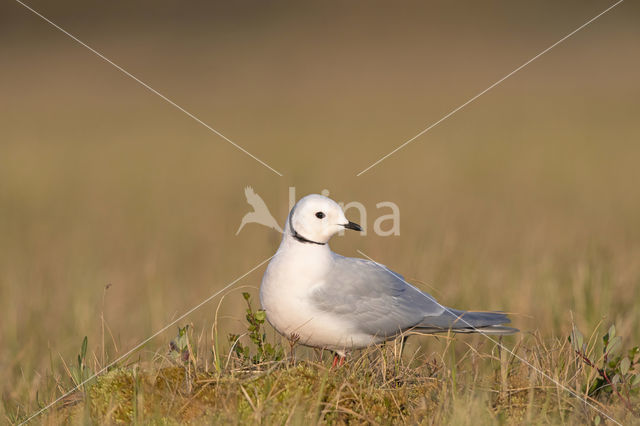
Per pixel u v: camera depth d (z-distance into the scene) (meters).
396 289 7.50
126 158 31.03
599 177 23.86
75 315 11.12
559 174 24.61
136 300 12.21
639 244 13.61
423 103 46.00
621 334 8.59
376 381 6.61
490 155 28.80
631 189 21.66
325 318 7.13
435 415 6.06
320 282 7.15
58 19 71.94
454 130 35.94
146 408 6.15
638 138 31.97
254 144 33.69
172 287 13.20
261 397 6.13
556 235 15.35
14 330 10.38
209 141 35.28
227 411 5.91
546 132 34.38
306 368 6.55
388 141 33.31
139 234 18.05
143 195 23.22
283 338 7.71
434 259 12.43
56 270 14.30
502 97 47.03
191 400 6.15
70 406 6.42
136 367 6.62
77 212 20.91
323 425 5.97
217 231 17.78
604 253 11.83
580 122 37.22
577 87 49.84
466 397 6.18
